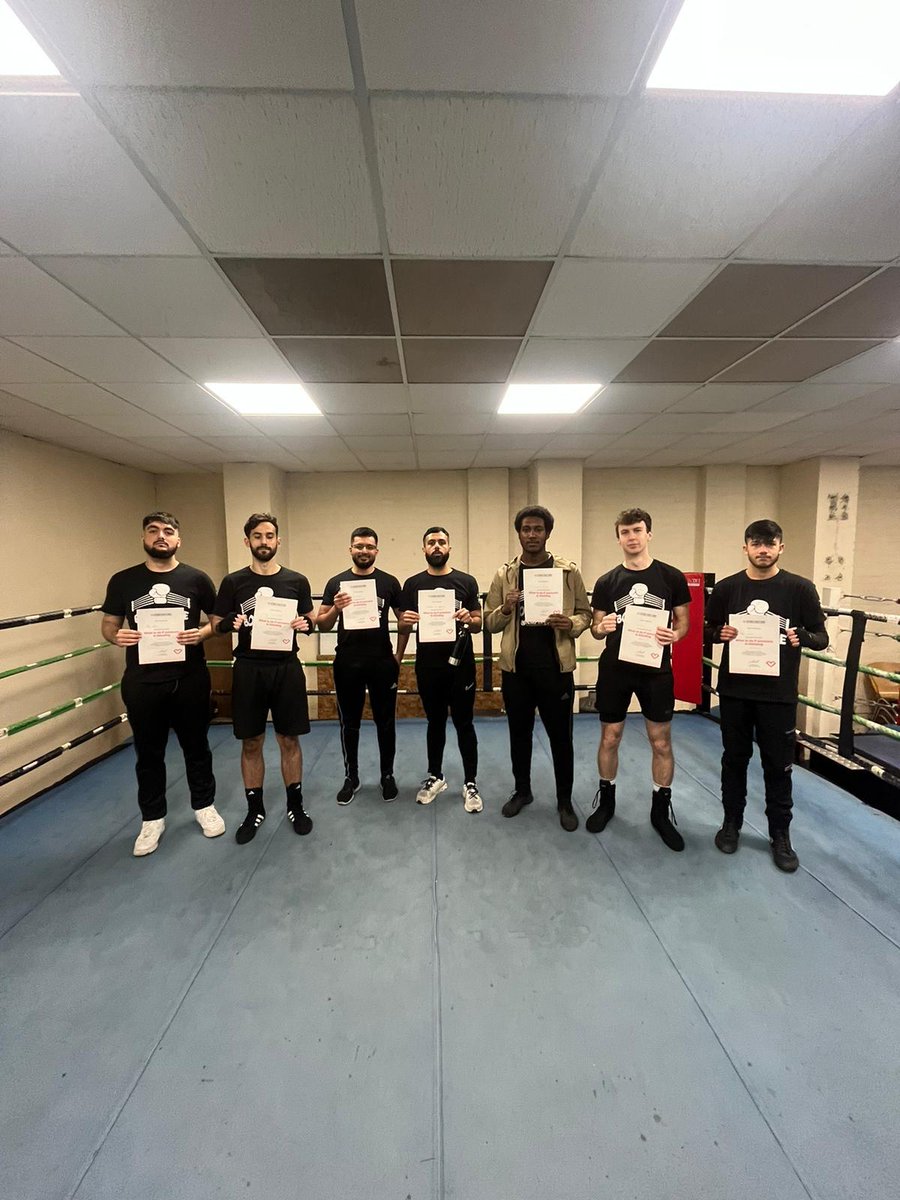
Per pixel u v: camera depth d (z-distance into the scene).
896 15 0.79
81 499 3.60
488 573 4.73
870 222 1.29
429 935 1.74
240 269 1.46
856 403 2.80
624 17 0.80
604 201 1.21
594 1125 1.16
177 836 2.39
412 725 4.02
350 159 1.07
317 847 2.27
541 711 2.35
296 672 2.35
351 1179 1.07
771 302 1.69
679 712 4.28
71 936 1.76
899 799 3.62
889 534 4.94
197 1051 1.34
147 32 0.81
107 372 2.17
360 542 2.50
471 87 0.92
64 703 3.32
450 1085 1.25
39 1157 1.11
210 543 4.68
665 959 1.62
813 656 2.80
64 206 1.18
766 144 1.04
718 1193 1.03
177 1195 1.04
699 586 3.94
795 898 1.90
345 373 2.25
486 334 1.90
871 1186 1.04
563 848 2.24
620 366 2.22
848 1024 1.40
